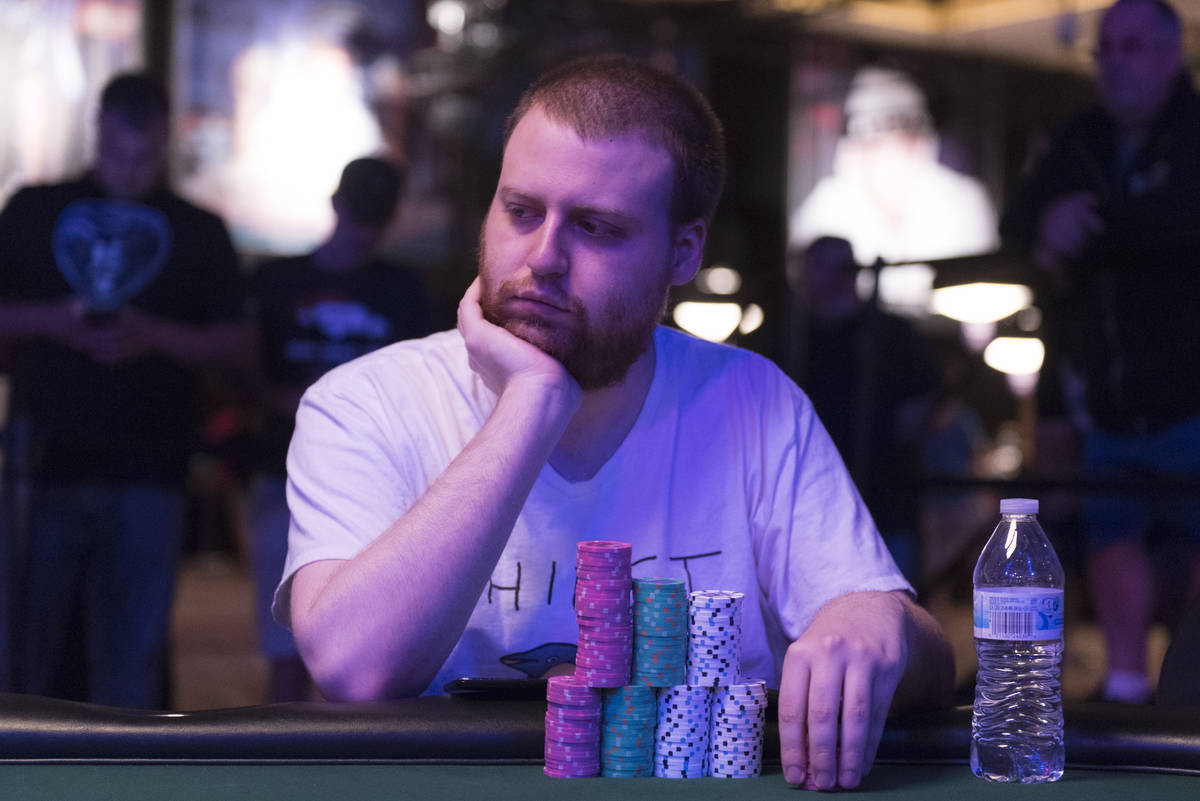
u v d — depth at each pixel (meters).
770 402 1.97
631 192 1.68
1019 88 16.66
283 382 4.57
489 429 1.62
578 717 1.33
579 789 1.28
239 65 14.07
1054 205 3.82
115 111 4.03
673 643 1.36
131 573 3.98
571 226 1.68
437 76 14.95
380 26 14.70
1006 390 12.84
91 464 3.90
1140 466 3.97
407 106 14.84
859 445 4.46
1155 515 4.00
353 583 1.54
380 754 1.36
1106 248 3.76
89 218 4.04
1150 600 4.06
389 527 1.72
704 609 1.37
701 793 1.28
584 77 1.72
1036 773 1.34
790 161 16.73
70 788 1.24
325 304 4.60
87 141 13.21
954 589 5.94
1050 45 15.86
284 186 14.37
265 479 4.58
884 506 4.51
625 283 1.70
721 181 1.84
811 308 5.37
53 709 1.37
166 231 4.13
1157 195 3.82
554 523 1.84
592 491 1.86
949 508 7.19
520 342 1.67
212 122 13.96
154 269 4.11
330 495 1.77
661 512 1.87
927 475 4.14
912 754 1.41
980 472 11.03
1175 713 1.42
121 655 3.97
